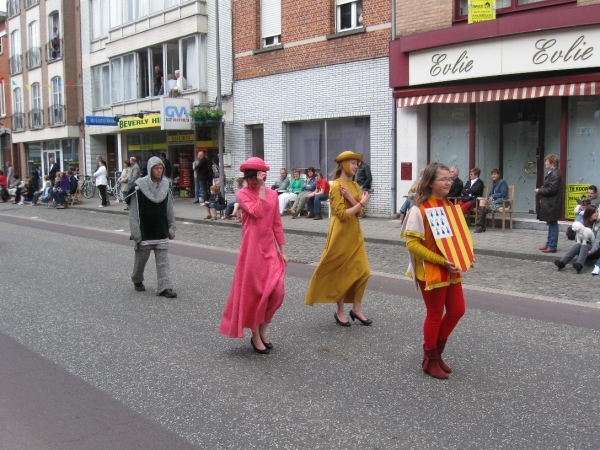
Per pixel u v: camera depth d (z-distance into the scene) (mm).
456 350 5809
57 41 31625
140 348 5988
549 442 3934
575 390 4797
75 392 4887
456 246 4926
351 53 16688
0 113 38750
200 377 5191
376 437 4039
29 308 7578
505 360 5516
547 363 5414
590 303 7566
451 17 14180
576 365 5352
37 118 34031
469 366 5375
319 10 17469
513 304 7570
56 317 7148
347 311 7219
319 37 17531
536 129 13789
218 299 8023
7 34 36938
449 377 5117
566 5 12344
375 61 16125
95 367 5457
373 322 6789
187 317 7133
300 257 11406
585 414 4355
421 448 3877
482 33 13102
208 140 22562
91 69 29234
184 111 21516
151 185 8070
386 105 15969
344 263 6426
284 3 18531
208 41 21734
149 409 4547
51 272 9977
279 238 5879
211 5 21453
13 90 36656
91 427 4254
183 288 8727
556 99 13344
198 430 4191
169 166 22922
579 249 9445
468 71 13555
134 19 25125
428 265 4883
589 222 9445
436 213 4922
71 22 30297
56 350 5938
